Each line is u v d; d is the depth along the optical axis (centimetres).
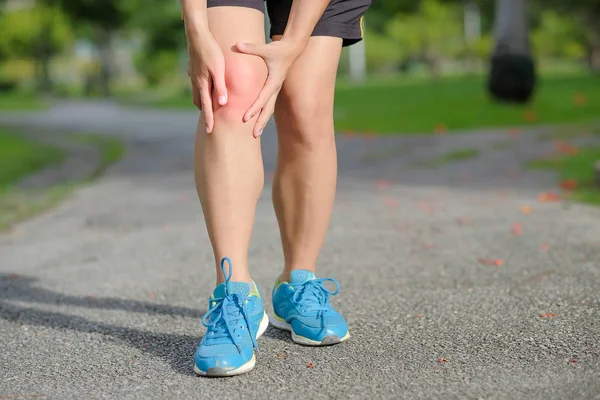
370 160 740
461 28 3725
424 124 1114
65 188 612
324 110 201
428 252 326
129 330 226
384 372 180
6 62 5072
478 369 180
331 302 250
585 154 669
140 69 5200
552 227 368
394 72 4669
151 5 3262
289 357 194
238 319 185
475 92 1620
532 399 160
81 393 175
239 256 191
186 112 1984
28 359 202
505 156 704
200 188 191
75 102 3119
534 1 3262
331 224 404
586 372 174
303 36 186
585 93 1460
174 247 359
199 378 181
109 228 421
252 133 188
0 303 263
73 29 3841
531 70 1239
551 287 256
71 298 268
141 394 172
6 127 1529
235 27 182
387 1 3027
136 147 1011
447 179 580
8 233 416
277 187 210
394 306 242
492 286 262
